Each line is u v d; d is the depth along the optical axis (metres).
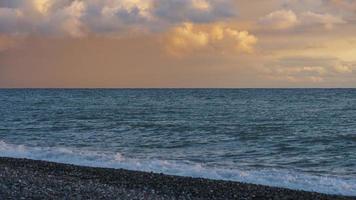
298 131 47.47
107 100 137.25
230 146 35.62
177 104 111.75
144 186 19.39
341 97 164.62
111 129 49.38
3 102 116.62
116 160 27.34
